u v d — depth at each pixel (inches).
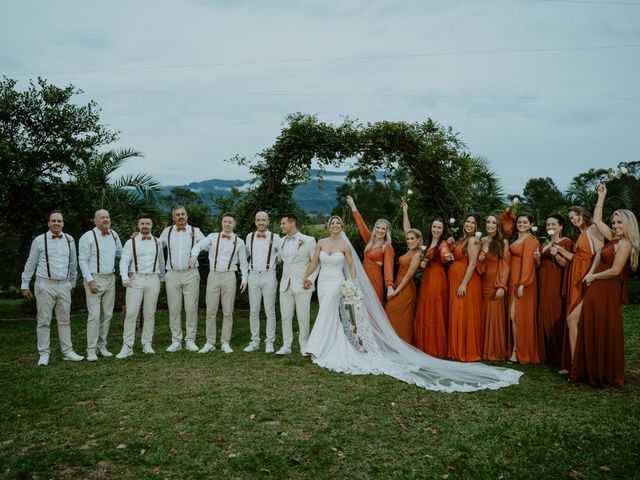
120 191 445.4
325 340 253.8
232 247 282.7
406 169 403.2
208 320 284.4
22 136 426.3
